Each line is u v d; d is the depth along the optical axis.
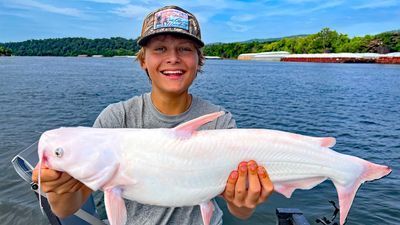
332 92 6.83
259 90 6.94
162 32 0.69
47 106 4.42
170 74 0.72
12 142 2.62
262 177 0.62
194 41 0.73
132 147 0.62
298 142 0.68
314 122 3.89
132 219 0.73
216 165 0.64
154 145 0.63
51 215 0.71
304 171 0.68
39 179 0.57
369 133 3.37
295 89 7.27
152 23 0.71
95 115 3.93
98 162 0.59
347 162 0.68
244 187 0.63
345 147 2.85
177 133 0.64
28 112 3.97
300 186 0.69
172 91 0.72
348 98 5.99
